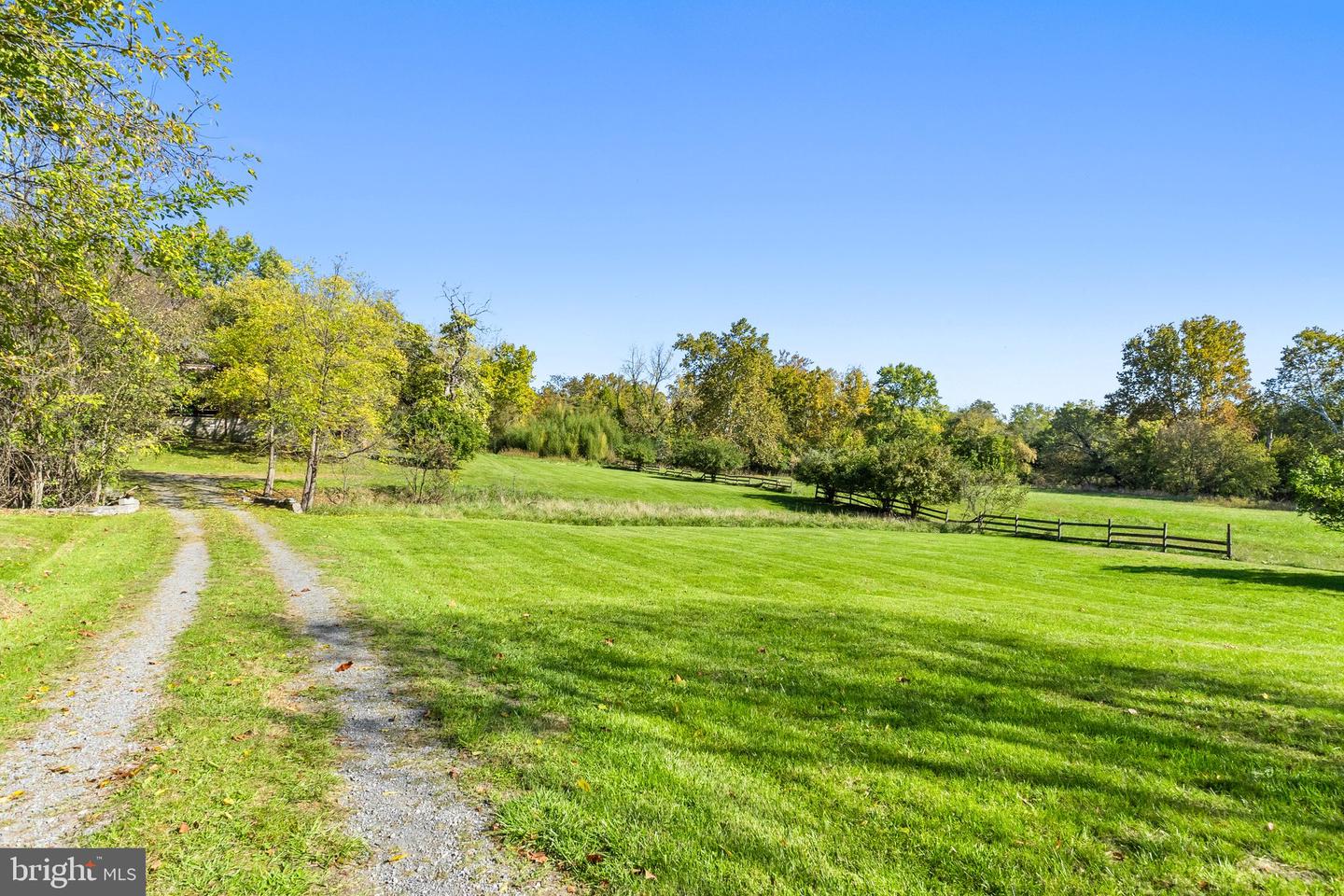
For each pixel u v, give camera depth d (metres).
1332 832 3.66
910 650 7.78
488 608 9.99
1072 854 3.44
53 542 13.74
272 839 3.61
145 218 8.70
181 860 3.41
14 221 8.73
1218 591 15.00
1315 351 48.88
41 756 4.64
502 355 67.62
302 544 16.06
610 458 65.50
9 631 7.88
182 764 4.51
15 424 17.39
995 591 14.25
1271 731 5.23
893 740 4.96
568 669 6.72
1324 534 31.12
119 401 19.98
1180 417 62.19
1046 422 89.81
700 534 23.77
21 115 7.21
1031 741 4.98
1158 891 3.14
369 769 4.46
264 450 42.28
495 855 3.49
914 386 73.62
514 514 26.81
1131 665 7.31
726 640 8.11
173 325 21.58
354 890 3.18
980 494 33.12
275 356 26.00
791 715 5.49
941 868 3.32
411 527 20.30
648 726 5.16
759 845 3.52
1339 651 8.97
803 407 74.62
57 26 7.44
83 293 8.58
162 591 10.58
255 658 7.04
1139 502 45.22
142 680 6.31
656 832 3.65
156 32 8.23
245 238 48.72
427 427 30.08
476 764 4.52
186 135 8.82
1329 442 46.44
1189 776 4.38
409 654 7.21
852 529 29.00
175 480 32.25
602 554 17.08
